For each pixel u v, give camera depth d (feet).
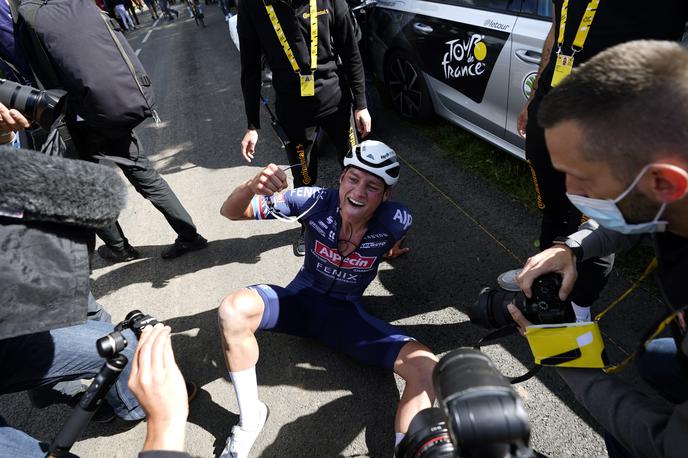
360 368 7.20
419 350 5.83
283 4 6.98
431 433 3.47
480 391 2.37
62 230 3.13
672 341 4.22
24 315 3.05
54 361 4.79
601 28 5.47
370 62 14.26
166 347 3.26
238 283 9.20
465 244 9.16
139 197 12.46
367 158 5.60
